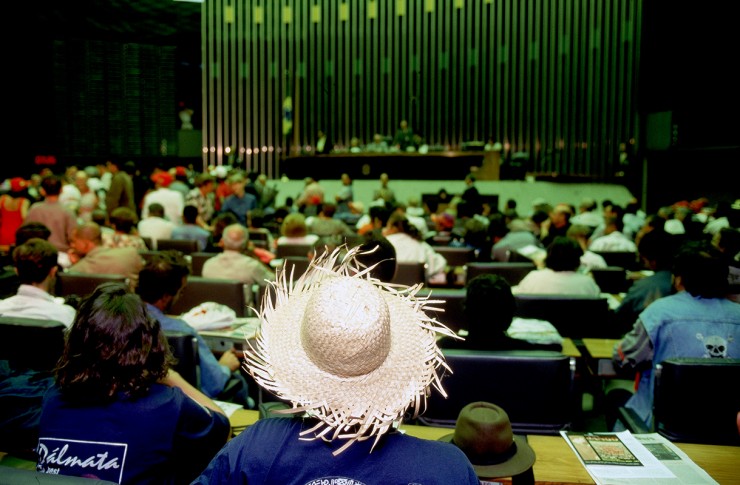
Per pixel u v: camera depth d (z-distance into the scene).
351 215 10.96
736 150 12.56
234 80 18.70
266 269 4.70
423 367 1.21
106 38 16.64
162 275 2.72
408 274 4.66
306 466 1.17
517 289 4.06
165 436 1.67
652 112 15.76
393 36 18.67
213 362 2.72
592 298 3.56
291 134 18.83
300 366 1.18
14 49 15.62
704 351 2.65
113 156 16.89
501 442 1.78
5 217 7.16
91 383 1.65
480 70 18.34
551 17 17.80
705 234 6.75
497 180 14.09
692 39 14.15
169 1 17.33
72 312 3.04
